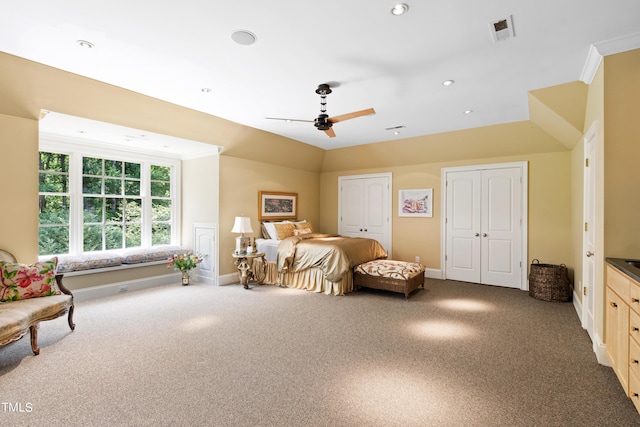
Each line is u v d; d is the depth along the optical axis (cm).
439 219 575
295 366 247
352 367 246
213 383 222
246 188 559
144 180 529
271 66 288
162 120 406
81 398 203
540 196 485
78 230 452
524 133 465
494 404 199
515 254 504
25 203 323
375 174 649
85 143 456
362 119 449
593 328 278
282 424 180
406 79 315
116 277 460
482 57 271
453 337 304
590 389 216
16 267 286
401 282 434
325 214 718
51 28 229
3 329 226
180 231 574
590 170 318
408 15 213
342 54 266
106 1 197
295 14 211
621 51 241
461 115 428
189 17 215
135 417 185
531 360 257
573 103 331
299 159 642
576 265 403
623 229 241
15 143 316
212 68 293
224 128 471
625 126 240
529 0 198
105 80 321
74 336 302
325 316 364
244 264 496
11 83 290
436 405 198
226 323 340
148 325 332
